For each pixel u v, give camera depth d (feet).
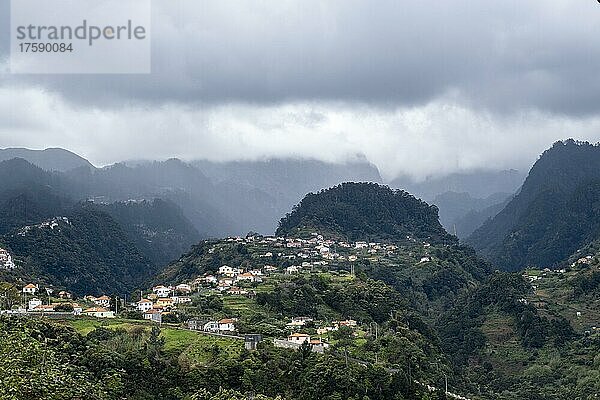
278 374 498.69
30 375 335.67
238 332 613.52
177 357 509.76
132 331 575.38
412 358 616.39
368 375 508.12
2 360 352.90
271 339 590.96
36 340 439.22
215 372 484.74
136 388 459.32
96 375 445.78
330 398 476.13
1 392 303.89
